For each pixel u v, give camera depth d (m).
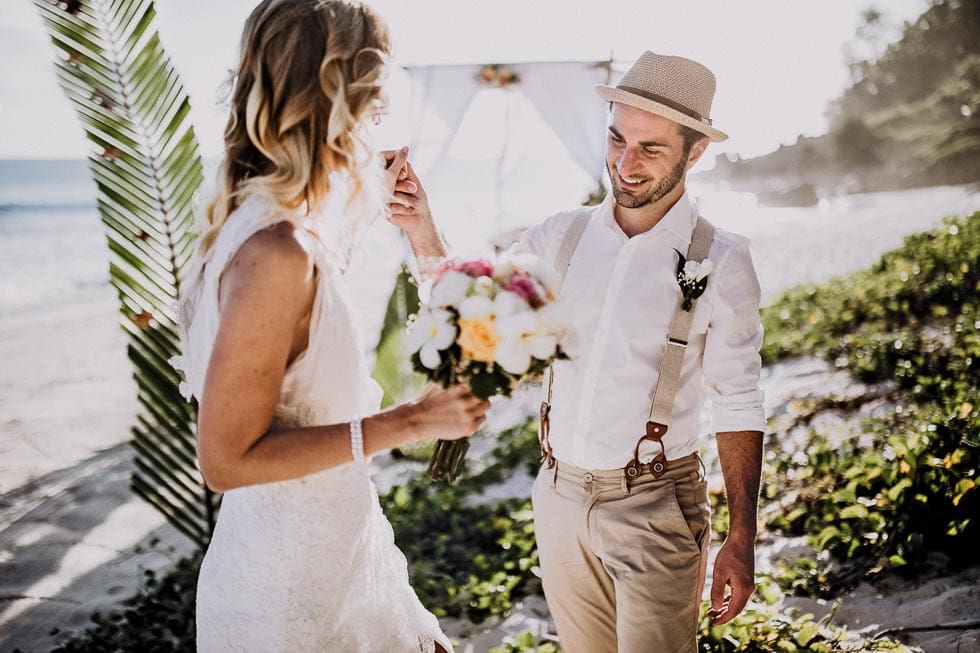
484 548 5.45
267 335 1.79
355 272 2.14
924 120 55.38
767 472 5.69
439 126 7.82
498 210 7.78
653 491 2.71
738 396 2.74
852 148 63.78
